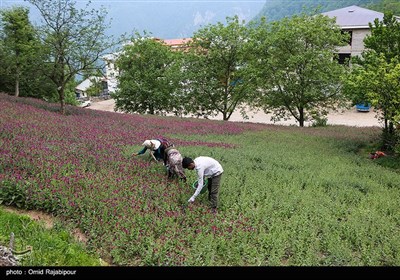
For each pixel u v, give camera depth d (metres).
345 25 39.44
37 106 18.86
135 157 10.59
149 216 7.01
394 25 16.03
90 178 8.31
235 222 7.25
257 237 6.77
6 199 7.25
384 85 13.23
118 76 33.16
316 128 24.52
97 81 21.22
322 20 24.77
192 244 6.34
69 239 6.09
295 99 26.47
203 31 28.50
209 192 8.02
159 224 6.78
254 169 11.48
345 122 35.41
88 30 17.25
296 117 28.03
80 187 7.84
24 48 21.41
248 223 7.25
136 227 6.61
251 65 27.09
